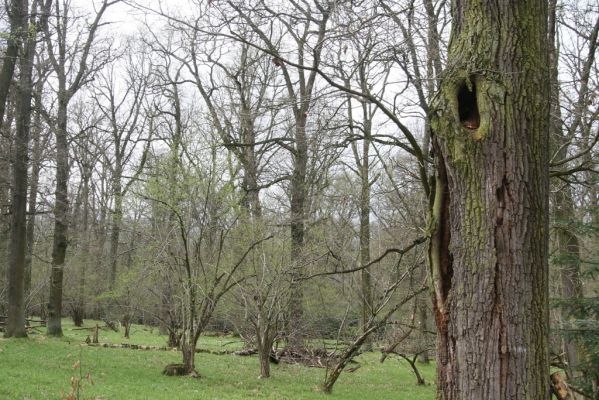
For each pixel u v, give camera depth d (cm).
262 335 1439
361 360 1992
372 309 1282
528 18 432
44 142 2036
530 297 400
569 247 1052
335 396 1241
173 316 1923
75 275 2978
